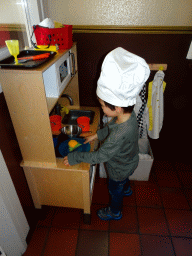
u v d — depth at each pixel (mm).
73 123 1869
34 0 1426
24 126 1130
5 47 1200
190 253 1494
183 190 2027
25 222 1475
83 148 1423
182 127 2209
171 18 1643
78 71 1955
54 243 1550
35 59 1046
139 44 1763
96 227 1662
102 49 1811
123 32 1706
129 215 1764
